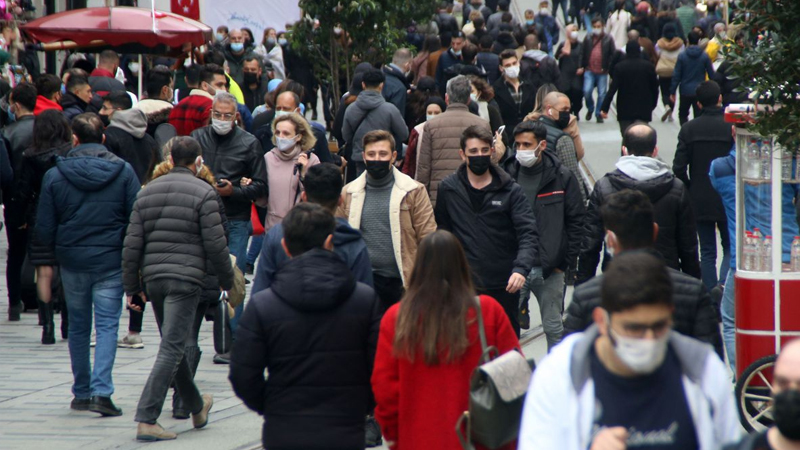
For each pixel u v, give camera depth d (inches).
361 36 2832.2
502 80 2373.3
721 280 1536.7
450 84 1381.6
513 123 2383.1
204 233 1030.4
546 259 1159.6
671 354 478.6
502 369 621.3
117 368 1350.9
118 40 2171.5
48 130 1380.4
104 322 1130.7
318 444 674.2
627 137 1033.5
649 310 452.4
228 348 1171.9
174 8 3176.7
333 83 2881.4
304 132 1387.8
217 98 1349.7
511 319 1107.3
